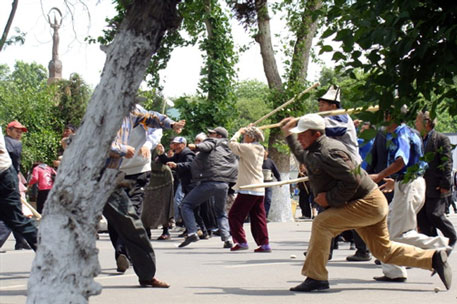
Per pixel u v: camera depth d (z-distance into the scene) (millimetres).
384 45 3305
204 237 14844
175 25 3646
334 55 3611
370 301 6387
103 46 3709
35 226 8188
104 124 3568
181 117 20938
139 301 6359
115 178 3670
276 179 18750
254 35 20781
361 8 3451
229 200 16031
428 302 6336
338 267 9031
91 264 3645
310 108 19938
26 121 26750
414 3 3215
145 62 3590
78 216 3590
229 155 12578
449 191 9297
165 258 10484
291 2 20156
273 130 21047
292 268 9117
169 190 14328
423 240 7719
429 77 3418
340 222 6738
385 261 6984
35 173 14492
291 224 19734
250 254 11086
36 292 3562
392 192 9055
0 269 9078
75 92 27969
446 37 3232
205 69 21000
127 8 3637
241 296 6695
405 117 3602
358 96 3600
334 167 6465
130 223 6770
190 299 6500
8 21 4207
